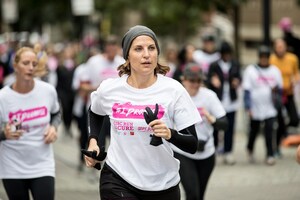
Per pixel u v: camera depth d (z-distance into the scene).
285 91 17.44
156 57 6.31
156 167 6.36
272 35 40.50
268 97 15.46
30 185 8.05
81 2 23.58
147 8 33.22
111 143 6.50
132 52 6.27
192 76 9.59
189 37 39.91
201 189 9.45
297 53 19.03
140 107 6.31
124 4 38.44
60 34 59.47
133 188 6.36
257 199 11.80
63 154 17.48
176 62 18.55
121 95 6.40
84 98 14.10
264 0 19.53
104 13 41.03
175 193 6.46
